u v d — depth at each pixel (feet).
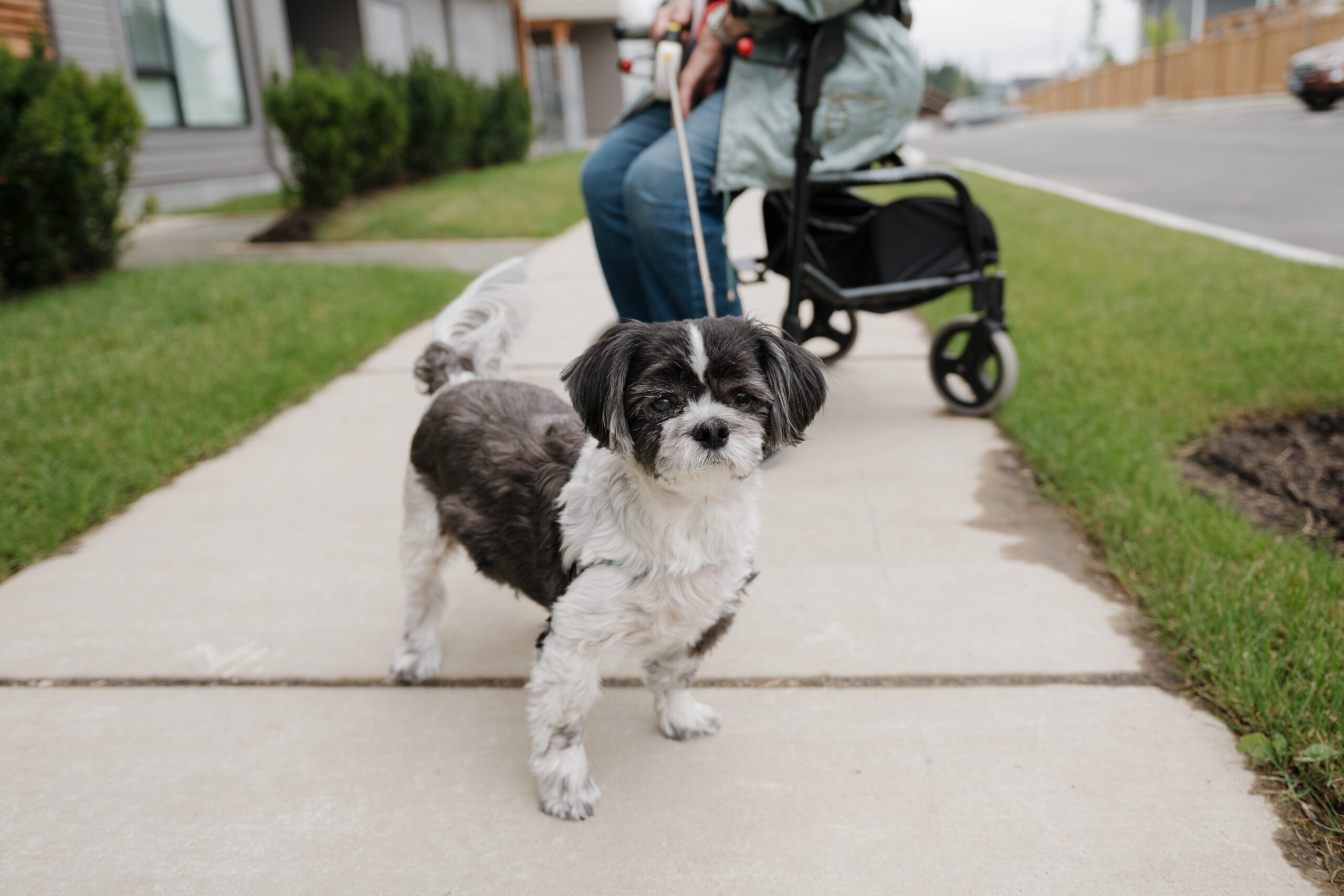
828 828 7.25
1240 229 31.63
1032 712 8.47
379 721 8.68
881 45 13.08
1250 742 7.80
